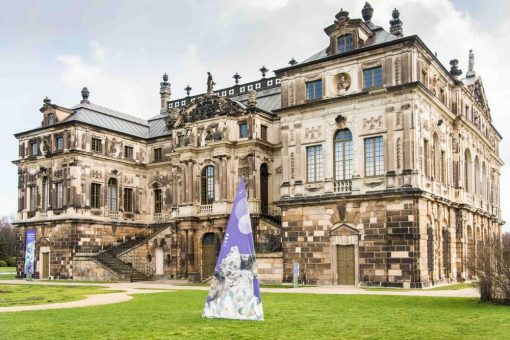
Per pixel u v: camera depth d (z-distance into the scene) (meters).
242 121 62.78
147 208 77.88
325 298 34.72
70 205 68.88
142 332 20.34
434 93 52.78
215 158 63.44
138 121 82.62
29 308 29.31
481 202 67.31
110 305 30.86
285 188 53.16
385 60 48.16
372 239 47.03
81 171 69.81
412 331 20.36
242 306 23.89
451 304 30.28
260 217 60.25
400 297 35.16
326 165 50.78
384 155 47.38
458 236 56.56
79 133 70.25
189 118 67.25
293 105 53.19
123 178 75.44
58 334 19.95
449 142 56.91
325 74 51.84
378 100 48.28
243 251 24.50
